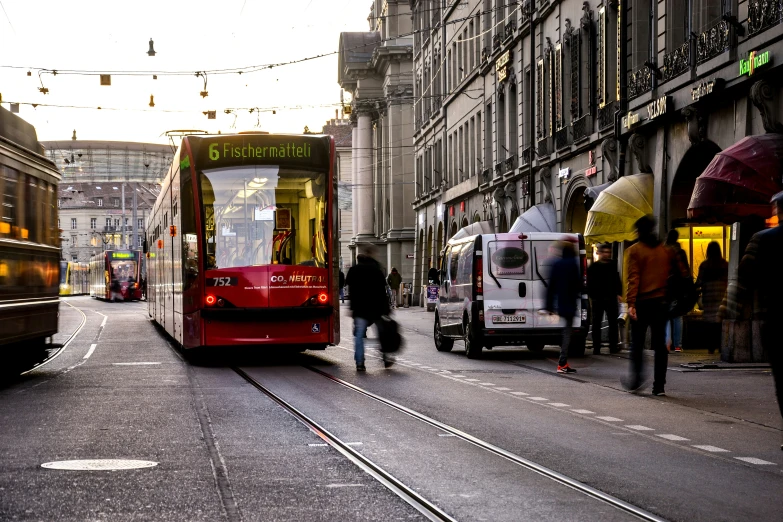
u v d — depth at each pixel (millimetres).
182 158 20922
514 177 44406
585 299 22344
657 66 28250
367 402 13961
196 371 19250
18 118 16875
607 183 31266
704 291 22500
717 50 24062
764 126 21844
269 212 20312
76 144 134000
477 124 52406
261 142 20484
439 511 7203
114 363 21312
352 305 19375
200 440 10469
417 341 29906
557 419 12180
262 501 7535
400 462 9219
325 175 20688
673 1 27219
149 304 40406
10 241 15680
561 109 37344
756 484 8273
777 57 21188
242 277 20047
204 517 7012
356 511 7223
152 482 8242
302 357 23109
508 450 9891
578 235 22406
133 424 11664
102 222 164375
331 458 9414
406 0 79188
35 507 7320
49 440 10461
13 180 16031
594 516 7098
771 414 12664
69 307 66938
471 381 17000
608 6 32156
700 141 25391
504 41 45344
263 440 10492
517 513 7180
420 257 70438
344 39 87188
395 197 78375
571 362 21188
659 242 14844
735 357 19516
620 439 10633
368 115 88062
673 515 7137
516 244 22078
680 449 10008
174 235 22969
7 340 15531
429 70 66250
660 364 14727
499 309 21906
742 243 22641
